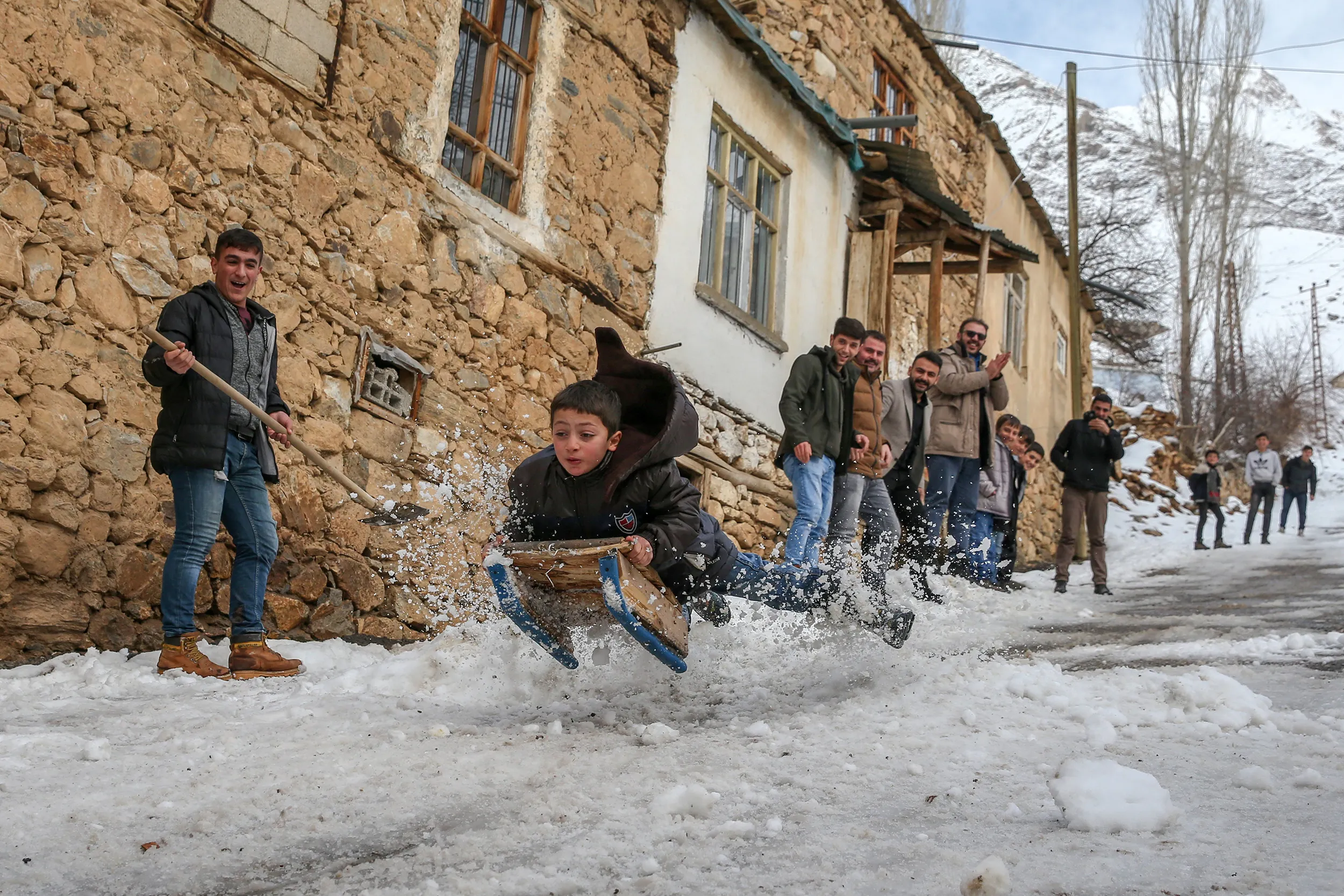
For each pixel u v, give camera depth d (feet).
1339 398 191.11
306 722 11.65
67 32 15.88
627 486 11.85
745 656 15.47
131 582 16.10
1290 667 14.78
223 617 17.63
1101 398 35.55
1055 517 61.93
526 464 12.47
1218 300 116.67
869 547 24.39
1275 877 6.35
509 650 14.58
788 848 7.36
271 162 18.85
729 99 32.71
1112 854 6.91
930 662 15.46
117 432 16.10
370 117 20.83
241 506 15.64
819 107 36.06
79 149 15.93
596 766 9.66
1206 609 26.55
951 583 29.50
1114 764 8.19
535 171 25.05
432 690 13.69
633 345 27.96
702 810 8.18
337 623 19.19
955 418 30.12
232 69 18.31
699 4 31.14
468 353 22.72
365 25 20.83
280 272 18.80
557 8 25.93
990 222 54.13
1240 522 85.30
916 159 37.83
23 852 7.35
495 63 24.40
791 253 35.91
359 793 8.84
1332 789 8.34
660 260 29.14
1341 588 29.81
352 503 19.70
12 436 14.75
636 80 28.63
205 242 17.70
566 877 6.86
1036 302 62.08
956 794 8.54
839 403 24.02
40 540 14.99
